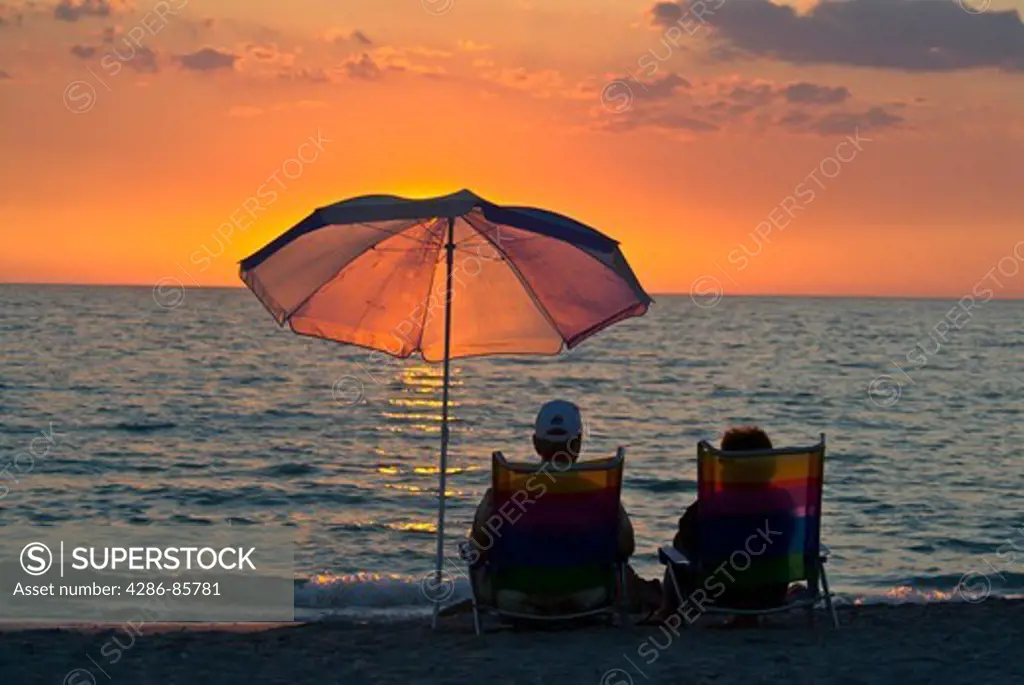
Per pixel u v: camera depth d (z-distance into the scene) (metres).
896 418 32.28
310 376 44.06
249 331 75.12
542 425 6.23
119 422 28.95
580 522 6.21
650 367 51.91
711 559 6.35
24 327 75.12
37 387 37.78
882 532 15.00
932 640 6.31
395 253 6.69
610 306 6.55
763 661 5.74
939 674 5.45
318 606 9.33
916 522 15.77
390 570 12.34
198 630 7.37
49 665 5.75
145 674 5.59
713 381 44.28
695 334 84.50
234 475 20.03
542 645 6.13
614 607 6.36
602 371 49.34
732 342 73.88
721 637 6.34
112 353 53.81
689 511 6.57
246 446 24.25
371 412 31.58
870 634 6.48
